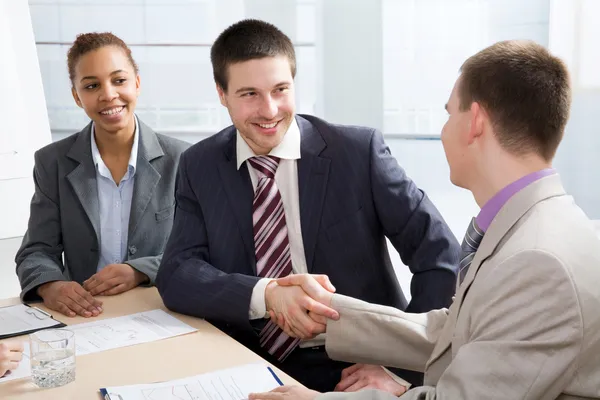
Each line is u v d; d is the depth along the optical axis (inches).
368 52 195.9
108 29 209.2
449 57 208.5
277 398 40.9
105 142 78.7
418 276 62.6
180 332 54.9
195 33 209.3
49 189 77.7
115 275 66.8
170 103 215.0
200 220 65.5
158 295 65.9
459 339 39.4
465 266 43.6
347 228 63.4
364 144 64.6
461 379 35.9
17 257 75.7
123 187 79.8
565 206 37.6
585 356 34.5
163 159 80.8
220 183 64.6
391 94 213.0
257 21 61.1
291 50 61.4
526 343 34.5
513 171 39.3
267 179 63.3
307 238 62.9
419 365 50.5
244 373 46.1
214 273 60.2
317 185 63.3
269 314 56.4
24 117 154.4
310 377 61.2
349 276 63.8
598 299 34.4
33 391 44.5
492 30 203.3
